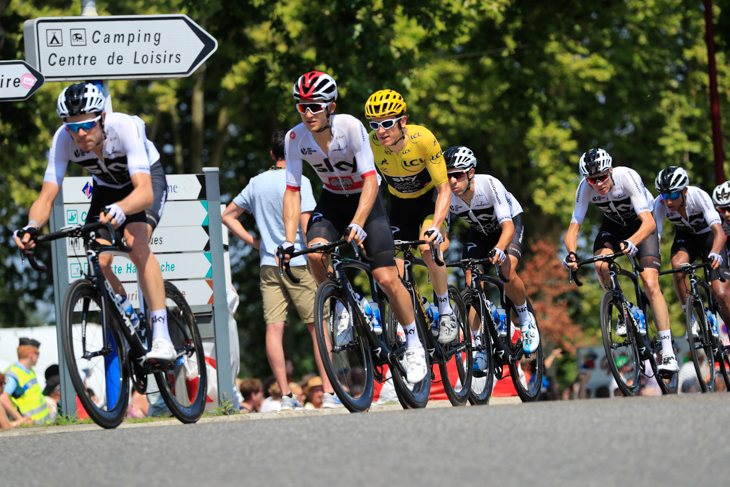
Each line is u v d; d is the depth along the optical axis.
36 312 82.75
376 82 47.00
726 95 67.00
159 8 62.72
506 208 21.64
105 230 15.89
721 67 66.00
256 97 50.69
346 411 20.88
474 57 59.00
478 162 74.38
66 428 19.09
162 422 19.56
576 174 68.19
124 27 20.58
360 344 17.22
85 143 15.02
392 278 17.33
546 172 65.94
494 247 21.00
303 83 16.20
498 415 12.43
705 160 71.00
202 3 48.75
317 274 17.36
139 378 16.16
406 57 47.75
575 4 54.72
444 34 53.47
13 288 73.75
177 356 16.59
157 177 16.33
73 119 14.87
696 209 26.58
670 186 25.78
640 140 69.56
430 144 18.83
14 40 49.56
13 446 12.94
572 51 60.28
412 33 53.62
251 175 73.69
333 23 46.38
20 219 67.69
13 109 49.41
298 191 17.41
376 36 46.78
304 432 12.03
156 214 16.16
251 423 13.52
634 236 22.67
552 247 76.06
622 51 62.84
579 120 67.75
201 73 65.94
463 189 21.19
